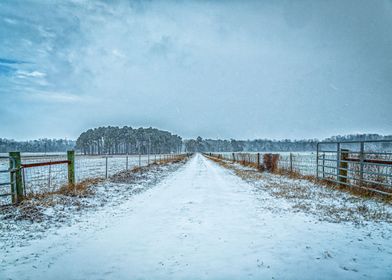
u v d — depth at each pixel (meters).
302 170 20.09
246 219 7.34
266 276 4.12
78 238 5.85
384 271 4.27
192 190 12.62
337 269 4.34
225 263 4.57
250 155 34.03
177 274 4.19
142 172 20.19
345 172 12.79
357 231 6.24
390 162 10.20
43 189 10.70
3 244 5.46
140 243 5.53
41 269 4.38
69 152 11.48
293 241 5.60
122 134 144.62
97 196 10.46
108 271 4.30
